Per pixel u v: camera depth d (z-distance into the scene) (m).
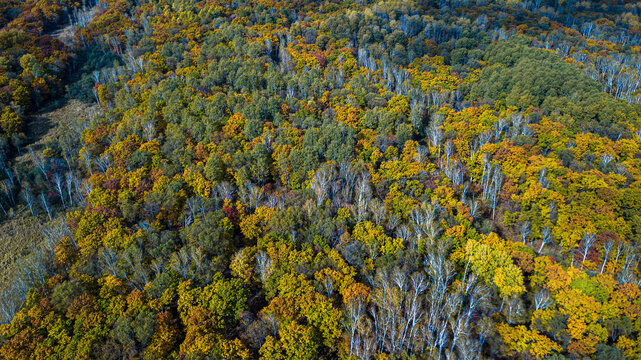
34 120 139.75
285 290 75.44
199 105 129.88
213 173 102.94
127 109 134.88
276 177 110.50
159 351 67.94
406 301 74.25
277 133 121.06
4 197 108.69
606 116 126.56
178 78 148.25
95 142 119.81
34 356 67.31
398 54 180.38
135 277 79.62
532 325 73.44
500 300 77.62
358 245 83.00
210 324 71.25
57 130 136.38
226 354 66.12
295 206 94.31
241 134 121.44
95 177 104.75
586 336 70.56
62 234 95.62
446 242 85.06
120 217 94.25
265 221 92.94
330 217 92.19
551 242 91.38
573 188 98.06
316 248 85.50
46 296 78.44
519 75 147.38
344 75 161.25
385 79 162.62
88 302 74.06
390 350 68.12
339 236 88.56
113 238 86.56
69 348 67.69
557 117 128.62
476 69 167.50
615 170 105.31
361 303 72.75
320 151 114.75
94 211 93.56
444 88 152.62
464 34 196.50
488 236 89.62
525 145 114.25
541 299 73.81
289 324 70.06
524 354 69.00
